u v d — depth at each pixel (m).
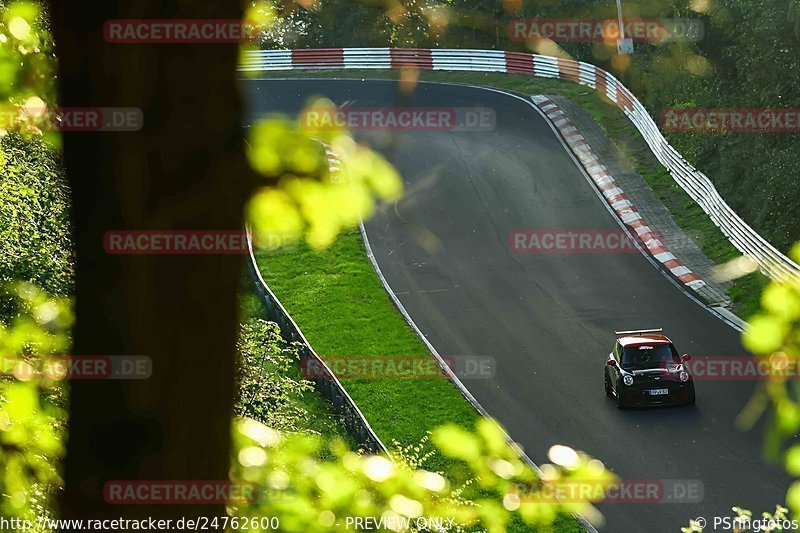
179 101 13.54
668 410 81.06
